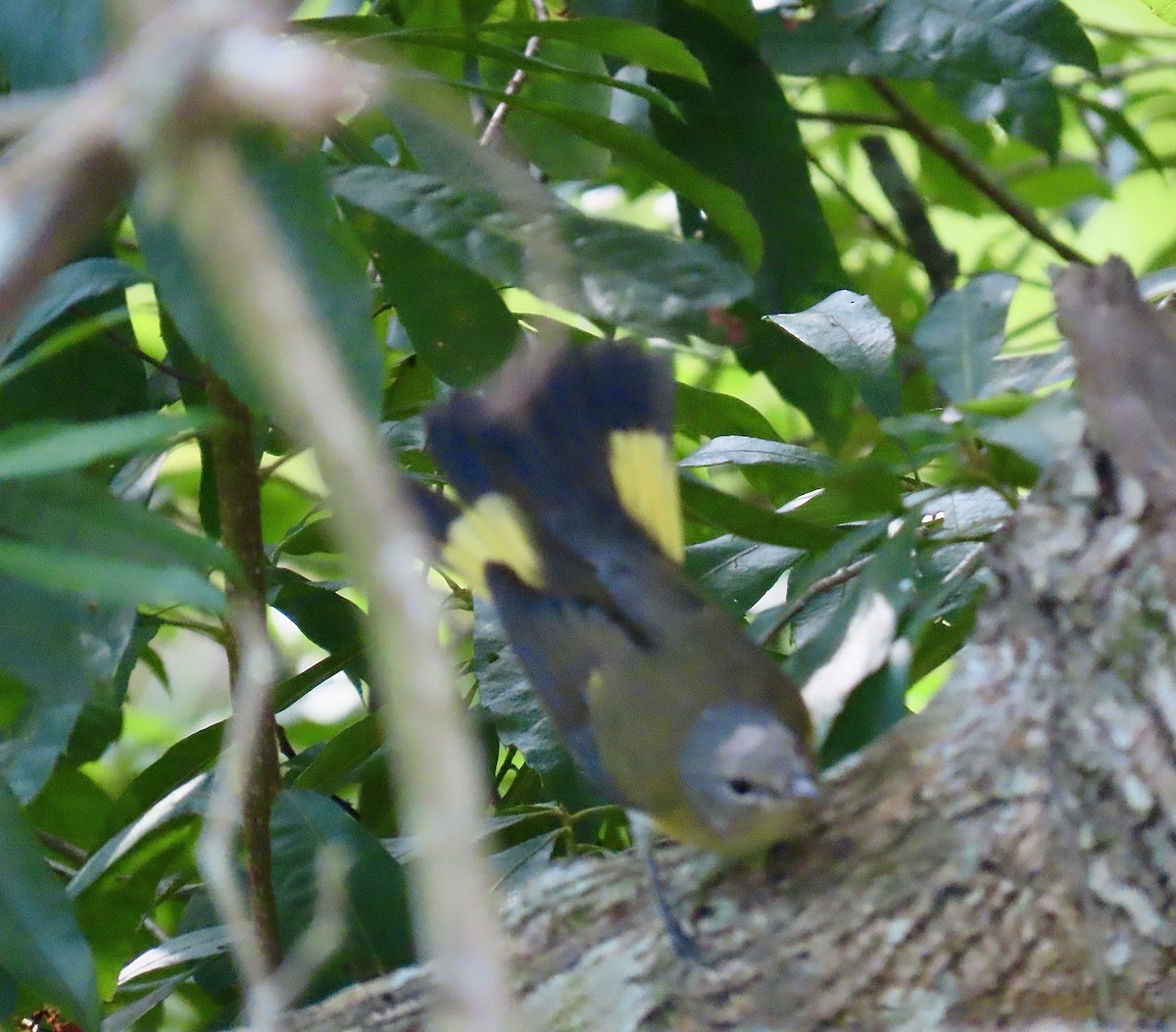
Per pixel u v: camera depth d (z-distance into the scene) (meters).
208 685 11.67
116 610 7.33
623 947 5.58
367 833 7.16
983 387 6.53
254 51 1.65
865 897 5.34
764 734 5.71
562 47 8.39
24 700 7.04
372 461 1.91
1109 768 5.07
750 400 12.88
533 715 7.54
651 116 8.94
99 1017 5.54
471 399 6.96
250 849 7.13
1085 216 13.10
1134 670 5.08
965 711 5.50
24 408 6.97
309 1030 5.76
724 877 5.71
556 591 6.83
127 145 1.65
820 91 13.09
